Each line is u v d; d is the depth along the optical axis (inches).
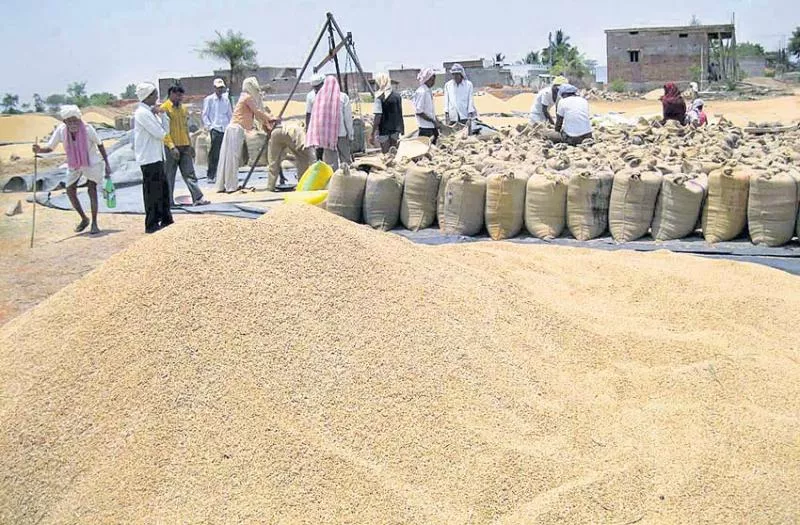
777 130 517.3
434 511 134.2
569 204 329.7
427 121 499.8
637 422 162.4
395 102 508.1
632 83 2171.5
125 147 621.6
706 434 157.6
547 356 183.5
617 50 2170.3
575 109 448.8
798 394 176.6
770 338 210.4
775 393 176.4
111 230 399.2
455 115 542.3
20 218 436.1
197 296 164.6
